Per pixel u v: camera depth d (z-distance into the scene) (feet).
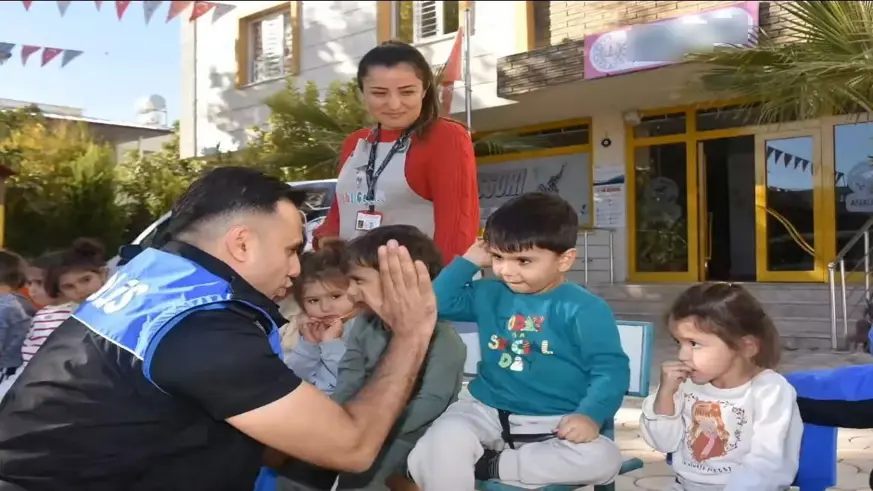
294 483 7.45
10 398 5.62
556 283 8.32
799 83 20.58
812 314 27.35
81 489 5.41
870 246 30.12
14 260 14.75
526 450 7.61
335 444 5.67
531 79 31.68
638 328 8.69
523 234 7.79
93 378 5.36
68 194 33.65
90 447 5.33
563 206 8.02
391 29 40.60
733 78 22.00
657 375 20.33
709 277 34.71
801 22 23.56
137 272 5.86
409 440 8.20
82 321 5.71
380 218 10.14
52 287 14.40
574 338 8.00
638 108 35.45
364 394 6.21
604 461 7.57
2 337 13.30
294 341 10.23
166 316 5.39
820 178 31.65
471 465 7.60
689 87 29.12
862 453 13.07
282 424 5.43
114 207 36.19
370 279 7.59
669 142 35.47
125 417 5.32
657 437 7.80
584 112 36.65
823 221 31.63
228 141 47.11
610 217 36.50
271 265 5.98
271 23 45.80
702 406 7.65
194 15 23.98
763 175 33.06
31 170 29.89
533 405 8.10
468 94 32.37
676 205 35.42
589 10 34.71
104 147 36.99
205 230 5.86
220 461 5.57
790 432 7.33
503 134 37.60
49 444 5.37
